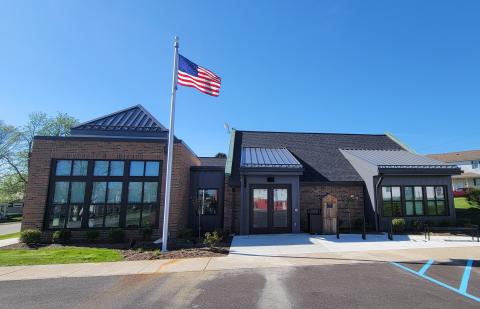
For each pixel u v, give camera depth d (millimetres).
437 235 14164
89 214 13883
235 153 18938
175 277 7285
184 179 15555
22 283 6941
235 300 5695
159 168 14445
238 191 15633
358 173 17891
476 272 7602
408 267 8094
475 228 13211
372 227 16250
